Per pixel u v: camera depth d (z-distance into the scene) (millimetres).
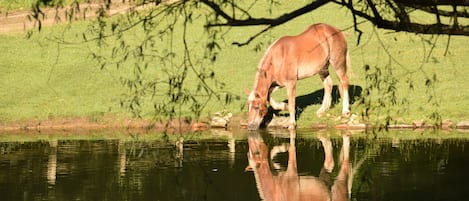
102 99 54969
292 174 38094
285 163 40344
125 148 45125
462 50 62656
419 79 55719
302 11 21047
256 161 40844
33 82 59406
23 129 51906
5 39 70812
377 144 44219
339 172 38125
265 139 46594
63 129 51719
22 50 67438
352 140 45562
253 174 38031
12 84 59000
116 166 40656
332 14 73812
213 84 56219
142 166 40625
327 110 50625
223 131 49406
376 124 45469
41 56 65562
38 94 56844
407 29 22594
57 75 60750
